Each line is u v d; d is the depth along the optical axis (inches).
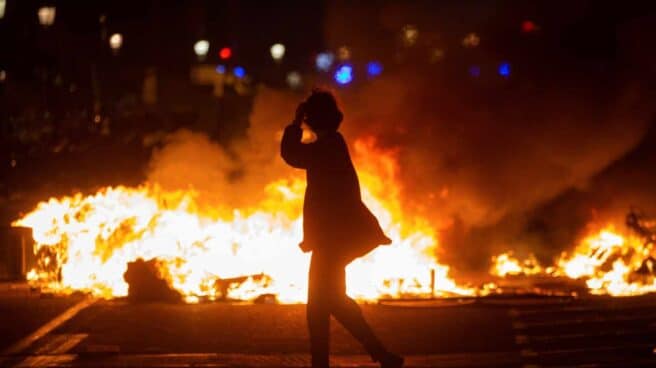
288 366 879.7
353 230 837.2
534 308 1175.0
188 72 4013.3
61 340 991.0
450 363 899.4
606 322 1093.8
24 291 1285.7
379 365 884.0
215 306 1180.5
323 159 842.2
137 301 1218.0
